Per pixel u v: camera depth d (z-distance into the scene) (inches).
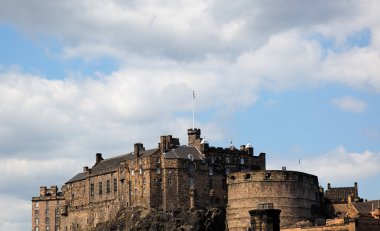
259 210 4037.9
